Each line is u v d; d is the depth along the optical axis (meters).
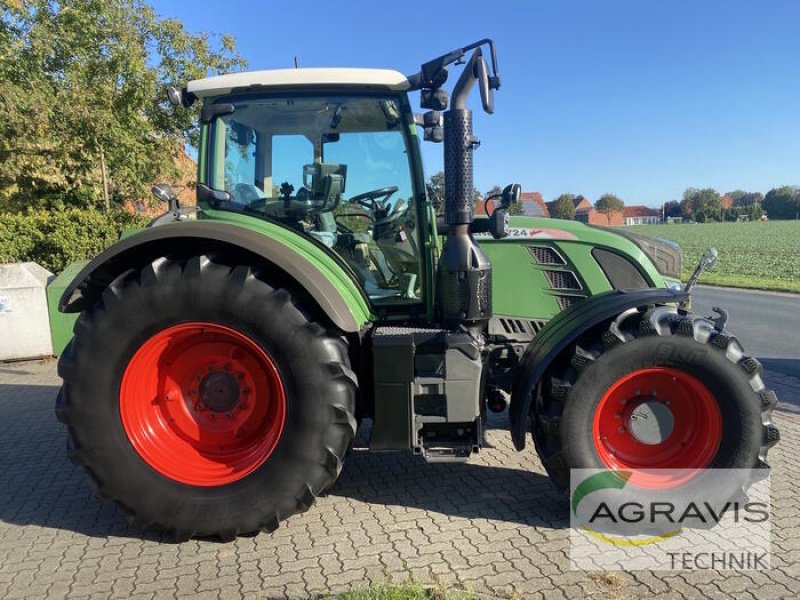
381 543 2.90
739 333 8.59
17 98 10.06
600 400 2.96
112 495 2.95
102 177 11.02
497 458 3.91
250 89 3.38
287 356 2.84
